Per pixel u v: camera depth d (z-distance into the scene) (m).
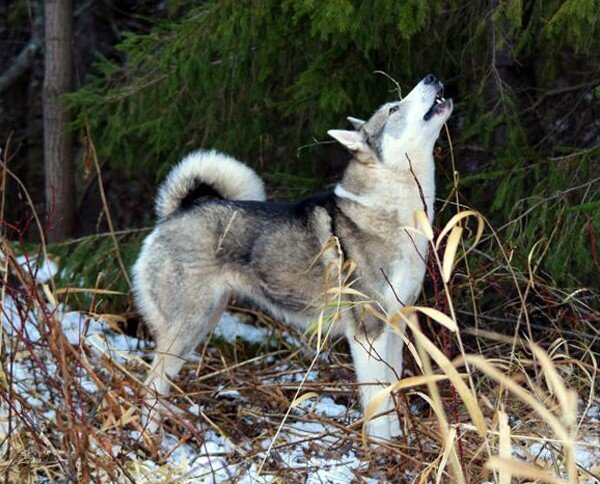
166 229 9.80
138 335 12.48
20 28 20.11
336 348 12.00
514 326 11.40
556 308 10.87
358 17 10.83
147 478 7.54
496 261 10.83
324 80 11.80
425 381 6.46
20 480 7.52
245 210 9.66
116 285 13.06
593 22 9.98
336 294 8.98
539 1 10.97
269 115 13.45
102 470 7.71
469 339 11.53
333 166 14.09
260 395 9.95
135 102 13.61
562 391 6.00
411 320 7.47
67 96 14.19
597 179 10.95
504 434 6.30
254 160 13.70
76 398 9.25
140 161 14.76
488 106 12.53
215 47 12.53
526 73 13.70
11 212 19.55
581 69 13.96
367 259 9.18
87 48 19.41
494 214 12.39
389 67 12.23
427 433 8.27
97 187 18.41
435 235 9.86
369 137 9.21
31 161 19.97
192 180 9.91
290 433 8.90
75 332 11.91
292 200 13.01
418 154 9.08
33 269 13.04
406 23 10.73
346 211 9.28
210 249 9.65
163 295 9.73
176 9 13.77
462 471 6.96
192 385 10.22
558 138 13.61
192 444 8.77
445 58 12.67
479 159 13.56
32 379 9.23
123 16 19.83
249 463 8.17
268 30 11.93
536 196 11.23
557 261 10.78
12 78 19.59
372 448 8.55
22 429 7.98
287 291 9.59
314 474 8.09
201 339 9.80
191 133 13.73
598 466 7.49
